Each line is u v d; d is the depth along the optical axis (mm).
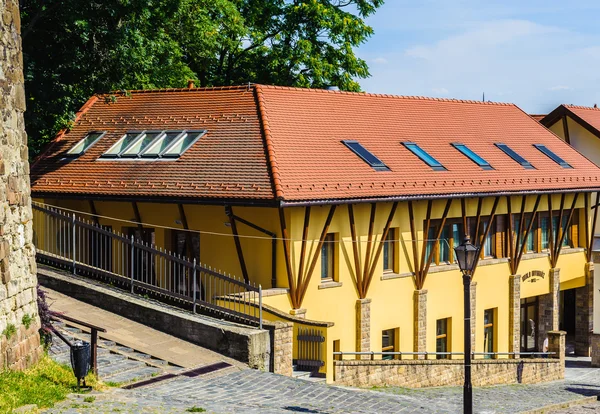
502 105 42844
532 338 39625
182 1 38688
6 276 16484
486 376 30828
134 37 32562
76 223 26719
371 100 35688
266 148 28562
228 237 28531
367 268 30328
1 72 16859
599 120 47344
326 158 29750
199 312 24844
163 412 16328
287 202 26344
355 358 30047
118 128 33031
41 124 33219
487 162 36000
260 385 20547
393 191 30031
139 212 30297
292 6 48438
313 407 19078
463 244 20297
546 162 39188
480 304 35438
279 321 24250
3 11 17047
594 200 43656
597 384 34156
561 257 39906
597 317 38938
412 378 27500
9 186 16922
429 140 35312
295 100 32344
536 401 27094
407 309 32250
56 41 32312
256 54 49531
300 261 27828
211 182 28094
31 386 16078
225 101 31844
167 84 43188
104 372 19484
